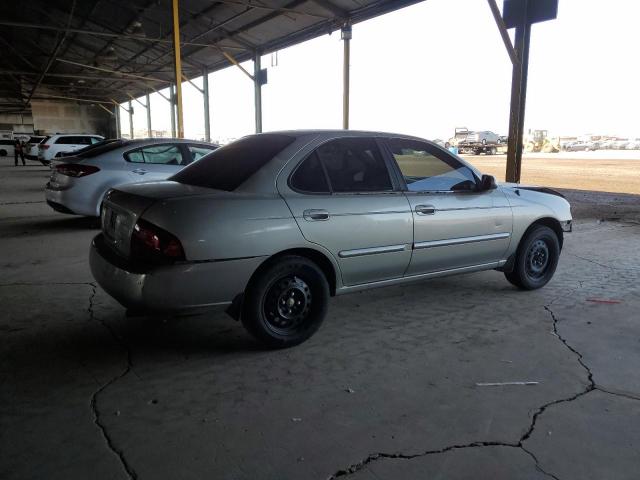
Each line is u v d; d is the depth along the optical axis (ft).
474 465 7.49
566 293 16.34
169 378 10.16
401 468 7.41
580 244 24.36
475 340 12.35
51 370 10.40
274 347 11.51
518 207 15.53
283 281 11.37
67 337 12.12
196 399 9.34
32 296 15.16
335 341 12.23
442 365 10.94
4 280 16.85
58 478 7.04
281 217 10.94
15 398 9.23
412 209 13.04
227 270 10.37
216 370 10.57
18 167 84.02
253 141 12.85
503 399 9.49
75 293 15.51
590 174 66.49
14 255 20.59
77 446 7.79
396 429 8.44
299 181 11.62
